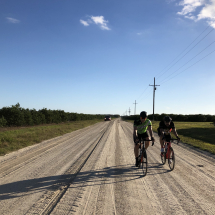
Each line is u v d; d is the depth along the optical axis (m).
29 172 5.49
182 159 7.35
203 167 6.17
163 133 6.07
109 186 4.40
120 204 3.48
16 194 3.90
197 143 11.43
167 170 5.80
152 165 6.41
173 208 3.35
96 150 9.09
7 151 8.62
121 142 11.84
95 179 4.89
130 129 22.69
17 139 11.67
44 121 32.00
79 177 5.04
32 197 3.76
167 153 6.04
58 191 4.07
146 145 5.89
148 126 5.54
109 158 7.41
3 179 4.86
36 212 3.15
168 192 4.07
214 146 10.34
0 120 21.08
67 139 13.29
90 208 3.31
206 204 3.53
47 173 5.40
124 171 5.64
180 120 58.56
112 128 24.02
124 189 4.22
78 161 6.89
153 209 3.30
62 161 6.89
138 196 3.85
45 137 13.68
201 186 4.45
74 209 3.26
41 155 7.95
